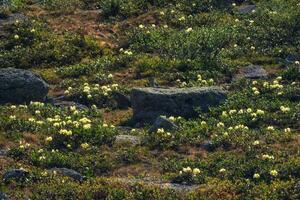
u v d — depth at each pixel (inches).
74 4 2770.7
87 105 1886.1
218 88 1819.6
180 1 2719.0
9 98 1855.3
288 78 1984.5
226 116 1684.3
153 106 1733.5
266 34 2357.3
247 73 2057.1
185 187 1285.7
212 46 2262.6
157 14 2591.0
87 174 1378.0
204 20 2536.9
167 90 1772.9
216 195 1207.6
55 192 1213.7
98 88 1946.4
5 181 1256.8
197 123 1653.5
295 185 1234.6
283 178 1304.1
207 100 1768.0
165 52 2293.3
